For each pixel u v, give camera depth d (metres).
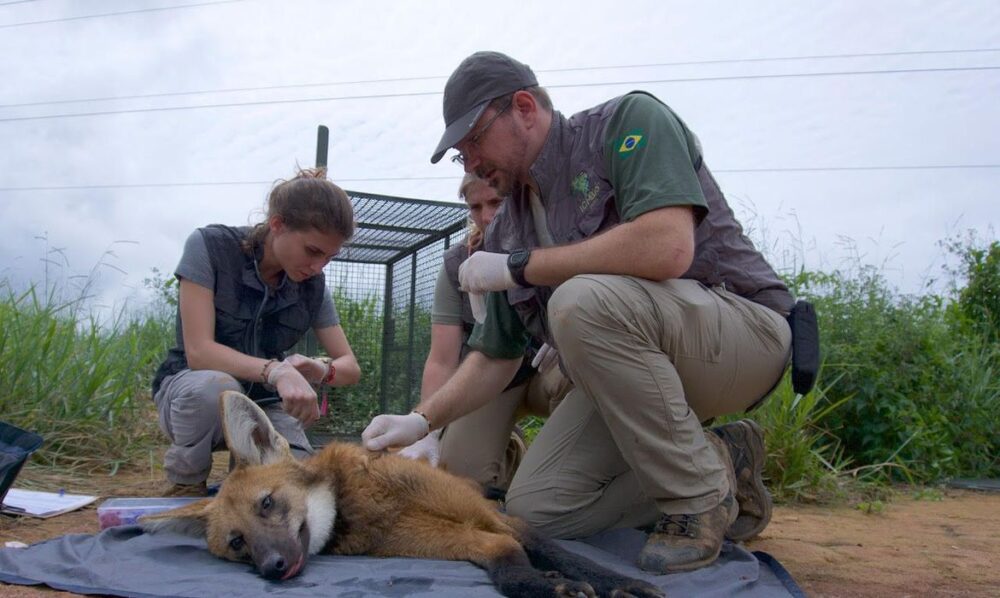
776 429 5.46
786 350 3.23
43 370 5.48
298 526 3.06
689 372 3.07
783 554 3.58
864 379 6.65
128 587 2.56
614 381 2.88
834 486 5.56
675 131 3.00
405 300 7.31
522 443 4.97
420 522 3.13
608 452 3.31
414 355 6.95
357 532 3.23
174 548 3.05
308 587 2.63
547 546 2.93
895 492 5.95
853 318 7.09
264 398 4.38
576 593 2.38
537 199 3.46
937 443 6.67
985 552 3.74
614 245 2.89
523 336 3.73
